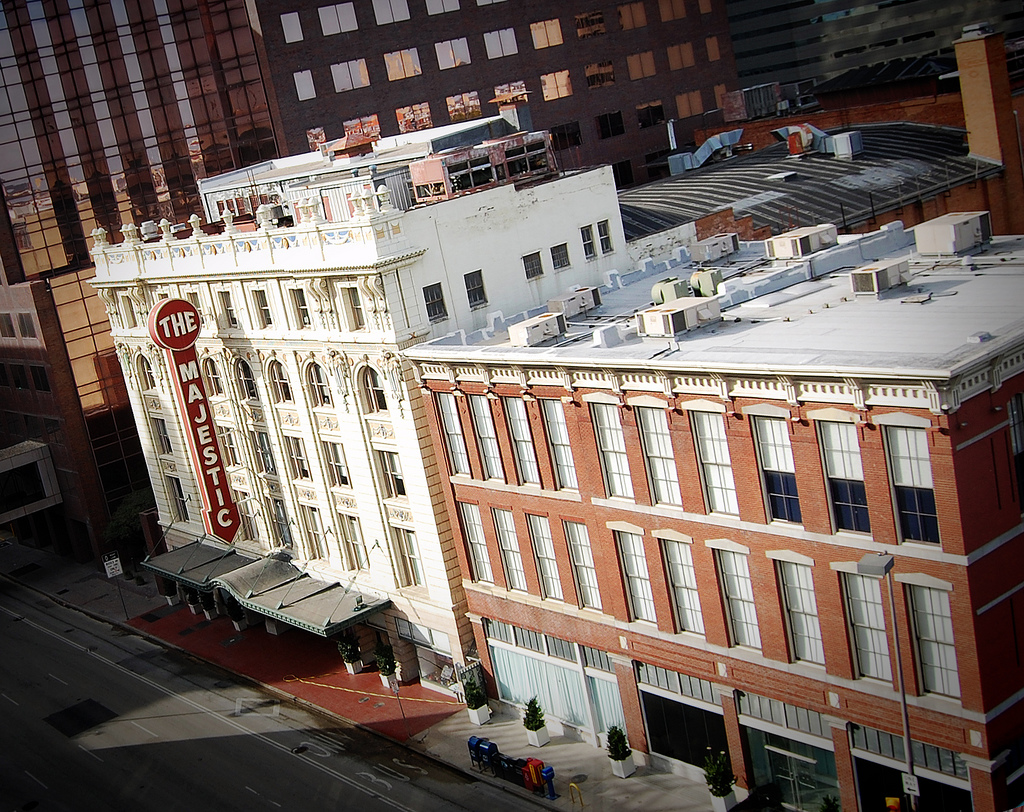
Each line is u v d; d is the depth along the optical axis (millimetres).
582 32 104188
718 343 42750
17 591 87312
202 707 62281
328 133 94500
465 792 49281
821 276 51000
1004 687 35812
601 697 50281
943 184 70938
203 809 51656
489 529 52500
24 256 89938
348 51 94312
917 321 39750
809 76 140125
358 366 55812
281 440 63812
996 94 71875
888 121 82250
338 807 49875
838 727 39969
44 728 63031
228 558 71688
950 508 34250
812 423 37312
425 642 58719
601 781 48062
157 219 97188
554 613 50500
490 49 99750
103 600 81750
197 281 65062
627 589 46750
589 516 46906
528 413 48000
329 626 57719
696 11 111500
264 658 67062
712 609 43219
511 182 57438
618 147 107250
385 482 57750
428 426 54094
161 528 80938
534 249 58094
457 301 55094
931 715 36781
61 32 91375
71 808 53688
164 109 95875
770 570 40469
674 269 60719
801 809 43156
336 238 54031
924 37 132375
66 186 92188
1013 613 36000
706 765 44000
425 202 57406
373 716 57469
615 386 43375
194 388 66250
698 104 112500
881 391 34844
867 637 38344
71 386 85938
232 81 95938
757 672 42312
